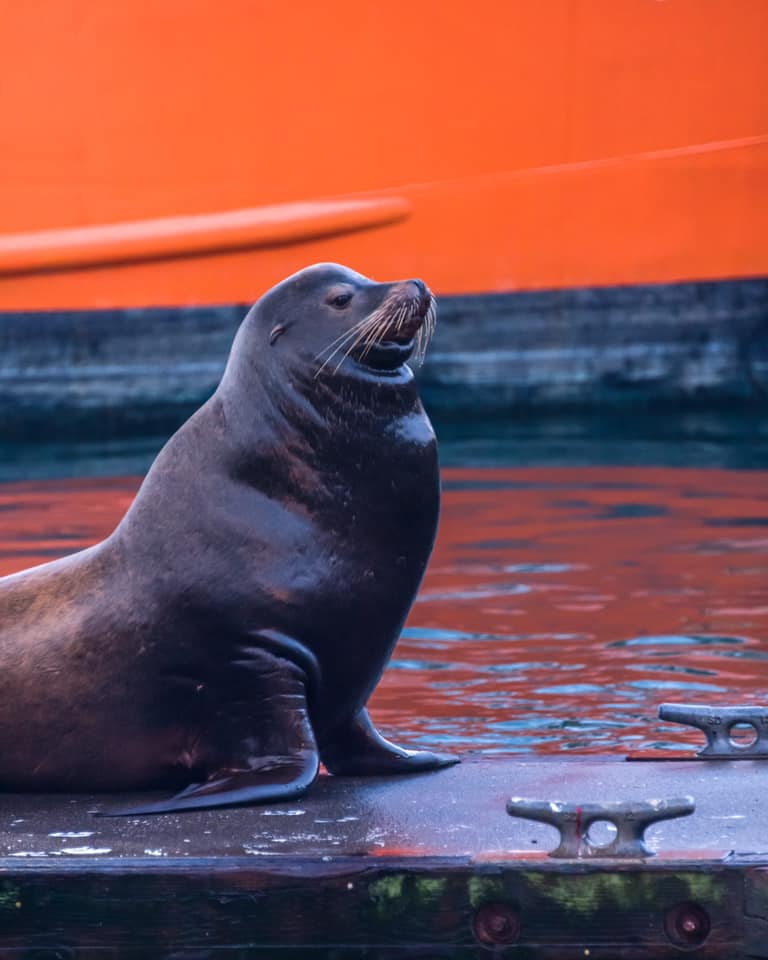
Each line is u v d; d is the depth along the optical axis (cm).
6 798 1638
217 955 1355
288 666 1608
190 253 6219
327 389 1638
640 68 6259
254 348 1672
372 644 1661
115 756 1645
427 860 1350
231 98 6197
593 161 6312
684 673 2539
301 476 1633
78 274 6178
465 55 6238
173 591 1616
